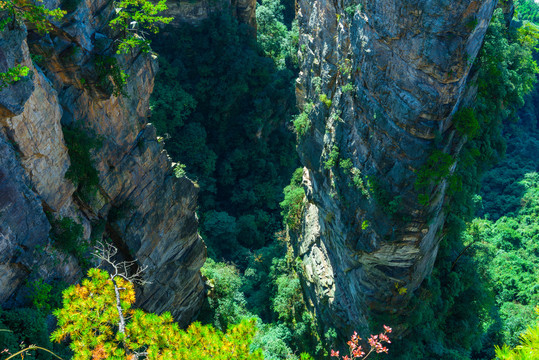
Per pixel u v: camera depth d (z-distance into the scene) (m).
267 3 95.19
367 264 40.91
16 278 23.17
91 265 29.12
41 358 21.59
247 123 74.94
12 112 20.33
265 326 57.44
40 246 24.05
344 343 48.28
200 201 71.25
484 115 38.19
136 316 17.55
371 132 35.19
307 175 54.09
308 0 46.31
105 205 31.34
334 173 40.59
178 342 17.22
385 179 35.34
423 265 41.03
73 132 26.73
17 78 19.33
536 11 107.06
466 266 46.91
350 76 36.66
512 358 10.64
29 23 23.86
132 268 35.31
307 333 54.59
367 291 42.31
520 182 80.44
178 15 71.94
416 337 43.84
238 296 59.16
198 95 73.50
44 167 24.14
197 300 46.84
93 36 27.09
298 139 51.47
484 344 51.16
